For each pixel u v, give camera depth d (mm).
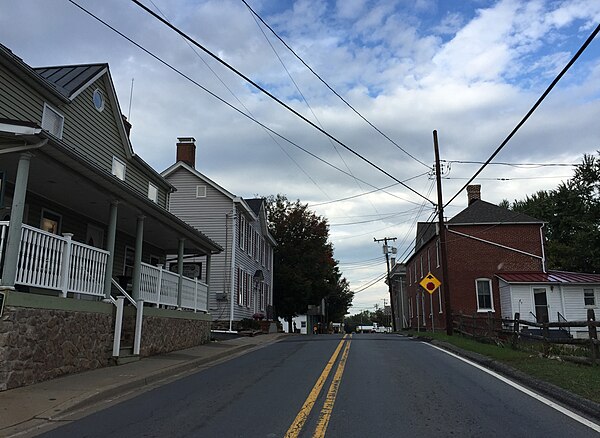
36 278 9695
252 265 33719
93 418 7207
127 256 18578
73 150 9945
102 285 12297
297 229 45375
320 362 13188
